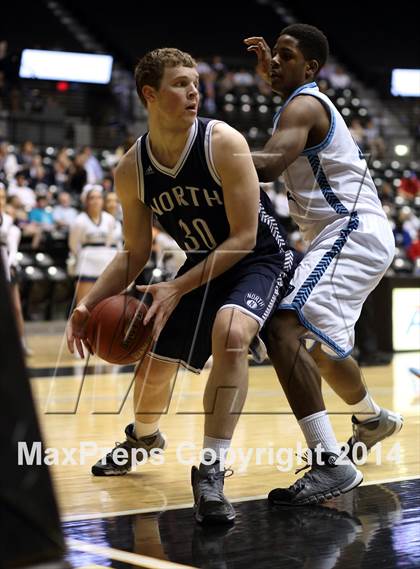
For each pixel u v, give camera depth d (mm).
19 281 10469
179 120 2797
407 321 9211
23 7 22688
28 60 21109
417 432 4336
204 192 2906
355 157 3197
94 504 2949
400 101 23062
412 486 3156
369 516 2732
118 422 4676
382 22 24406
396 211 15648
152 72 2785
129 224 3160
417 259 11969
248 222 2850
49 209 12172
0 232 7129
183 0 24281
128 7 23766
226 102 19203
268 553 2336
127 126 17609
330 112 3113
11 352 1389
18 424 1362
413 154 20016
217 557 2307
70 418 4809
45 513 1369
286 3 25281
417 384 6438
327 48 3248
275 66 3230
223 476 2752
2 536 1323
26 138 16562
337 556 2301
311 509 2834
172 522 2691
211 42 24484
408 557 2283
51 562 1371
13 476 1342
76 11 23344
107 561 2270
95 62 21375
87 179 13672
